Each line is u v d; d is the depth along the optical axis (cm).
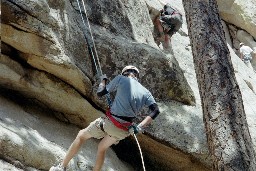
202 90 453
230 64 462
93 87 551
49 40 497
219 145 402
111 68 580
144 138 575
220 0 1219
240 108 423
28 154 438
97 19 621
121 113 423
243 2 1220
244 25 1212
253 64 1172
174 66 628
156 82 606
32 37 488
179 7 962
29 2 480
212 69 452
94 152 534
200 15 498
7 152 423
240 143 396
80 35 556
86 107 552
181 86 621
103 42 582
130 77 440
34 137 464
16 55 504
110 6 649
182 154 574
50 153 458
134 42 621
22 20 477
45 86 521
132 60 595
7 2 468
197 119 602
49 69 513
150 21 755
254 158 397
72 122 562
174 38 803
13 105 512
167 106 604
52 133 512
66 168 462
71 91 539
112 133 425
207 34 481
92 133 436
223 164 391
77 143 438
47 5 496
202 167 580
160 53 616
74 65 519
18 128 461
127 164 589
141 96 430
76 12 593
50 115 547
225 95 428
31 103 538
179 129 578
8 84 509
